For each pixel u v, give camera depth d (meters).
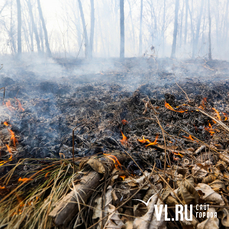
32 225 1.36
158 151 2.42
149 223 1.36
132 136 2.87
